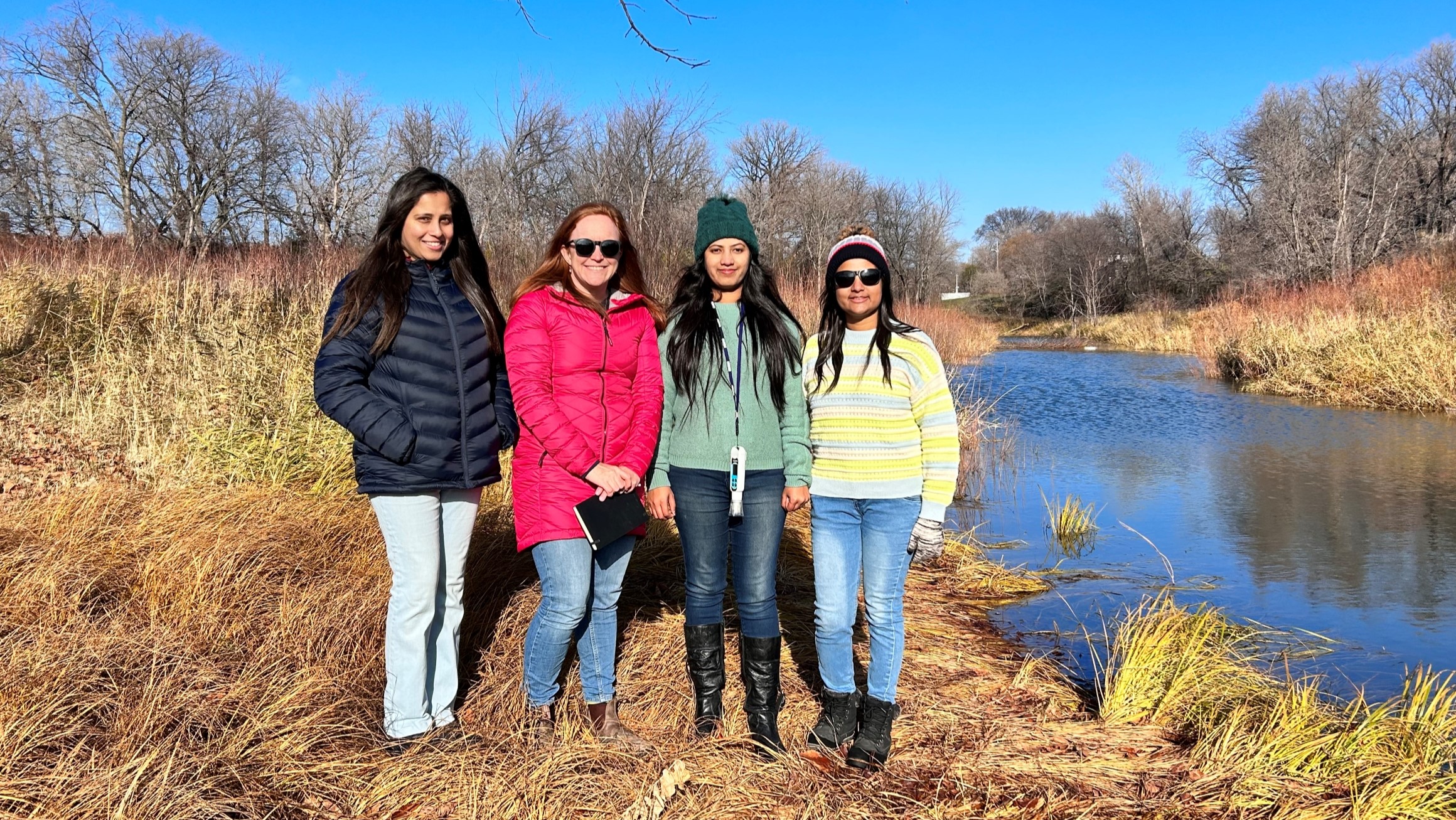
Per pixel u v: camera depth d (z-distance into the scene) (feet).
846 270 8.17
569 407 8.08
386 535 8.11
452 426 8.02
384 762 7.91
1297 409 38.63
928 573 16.15
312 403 17.74
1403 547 17.60
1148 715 9.98
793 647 11.57
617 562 8.51
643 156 51.47
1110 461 27.76
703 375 8.45
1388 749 8.73
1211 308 84.79
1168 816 7.74
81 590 10.37
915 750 8.91
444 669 8.66
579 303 8.17
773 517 8.59
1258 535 18.83
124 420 19.35
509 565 12.32
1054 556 17.66
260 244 45.85
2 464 16.84
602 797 7.59
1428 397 37.04
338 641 9.74
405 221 7.91
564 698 9.09
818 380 8.65
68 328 27.12
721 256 8.38
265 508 13.65
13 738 7.20
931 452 8.32
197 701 8.21
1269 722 9.05
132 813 6.56
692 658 8.94
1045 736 9.37
